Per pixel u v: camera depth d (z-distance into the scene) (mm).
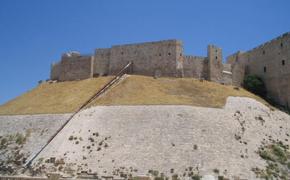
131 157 59438
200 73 89312
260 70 94625
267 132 68250
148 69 90250
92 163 59906
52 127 72000
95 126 67438
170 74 88188
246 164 58281
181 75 87750
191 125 63938
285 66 87812
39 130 72625
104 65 94938
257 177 56156
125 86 81875
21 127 75500
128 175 56438
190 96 75625
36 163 63281
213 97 75875
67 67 98938
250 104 75188
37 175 60469
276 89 89312
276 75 89812
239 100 75625
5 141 72750
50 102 84062
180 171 55969
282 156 62375
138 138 62750
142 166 57562
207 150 59312
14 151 68750
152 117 66625
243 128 66688
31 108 82688
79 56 97750
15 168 63875
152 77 86938
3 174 63000
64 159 61906
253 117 71125
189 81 84375
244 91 85562
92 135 65562
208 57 89875
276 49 90875
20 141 71125
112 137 64188
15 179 53219
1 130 77000
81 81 93750
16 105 87375
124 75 88750
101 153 61344
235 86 89875
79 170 59125
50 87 96000
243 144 62625
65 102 81562
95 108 72812
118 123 67000
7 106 88062
